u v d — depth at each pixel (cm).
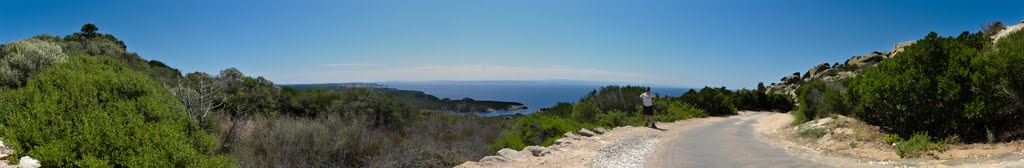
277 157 876
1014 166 497
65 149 534
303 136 925
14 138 557
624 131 1312
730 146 945
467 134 1627
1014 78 686
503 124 2059
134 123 625
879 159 676
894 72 893
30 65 1430
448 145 1196
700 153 843
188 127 732
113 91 824
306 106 1716
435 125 1803
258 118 1411
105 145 548
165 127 633
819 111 1454
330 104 1711
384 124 1695
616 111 2192
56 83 859
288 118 1443
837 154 768
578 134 1245
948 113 775
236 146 938
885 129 930
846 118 1151
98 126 581
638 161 770
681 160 766
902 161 636
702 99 2848
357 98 1712
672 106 2497
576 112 2231
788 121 1720
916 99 806
